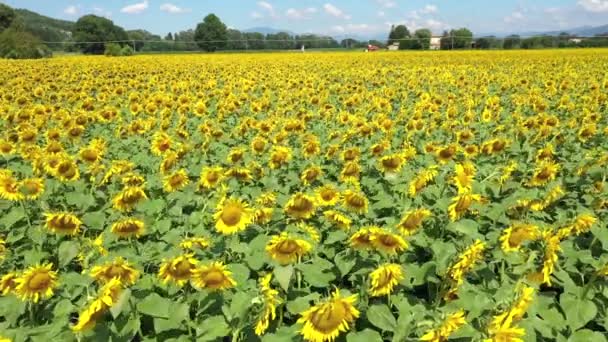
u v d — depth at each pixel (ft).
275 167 30.37
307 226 19.21
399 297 15.11
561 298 14.96
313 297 14.52
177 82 92.17
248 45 317.22
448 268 15.01
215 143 40.06
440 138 42.60
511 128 44.04
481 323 13.15
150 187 27.58
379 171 29.04
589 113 48.65
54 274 14.99
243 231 19.80
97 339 13.04
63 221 19.07
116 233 19.08
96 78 96.48
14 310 15.21
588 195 24.88
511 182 25.35
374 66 139.03
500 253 16.43
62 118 48.52
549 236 15.80
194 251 17.69
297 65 143.23
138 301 14.07
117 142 41.60
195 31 361.51
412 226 17.37
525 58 162.81
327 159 33.68
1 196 23.93
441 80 94.32
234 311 13.44
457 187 21.77
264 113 59.52
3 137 43.60
